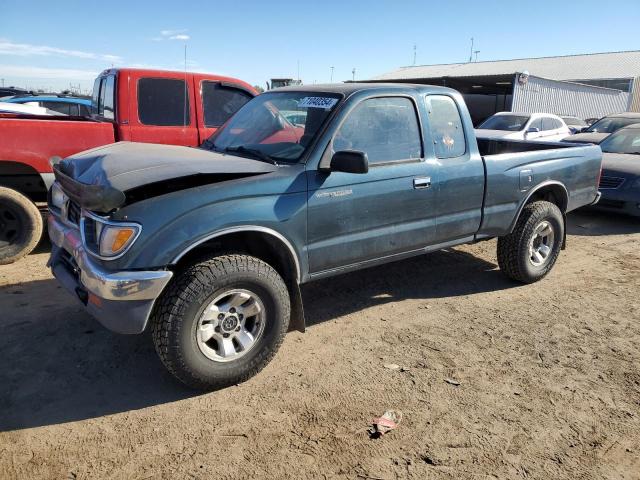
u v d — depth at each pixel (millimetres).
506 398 3416
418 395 3424
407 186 4152
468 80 26750
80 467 2727
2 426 3025
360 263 4098
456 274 5746
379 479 2689
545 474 2754
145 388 3439
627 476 2758
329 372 3684
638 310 4887
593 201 5949
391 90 4160
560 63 44344
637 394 3504
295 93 4367
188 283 3139
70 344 3953
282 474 2705
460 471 2756
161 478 2664
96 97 7375
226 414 3188
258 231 3404
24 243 5664
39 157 5539
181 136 6668
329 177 3723
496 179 4789
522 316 4699
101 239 3098
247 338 3463
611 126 12875
